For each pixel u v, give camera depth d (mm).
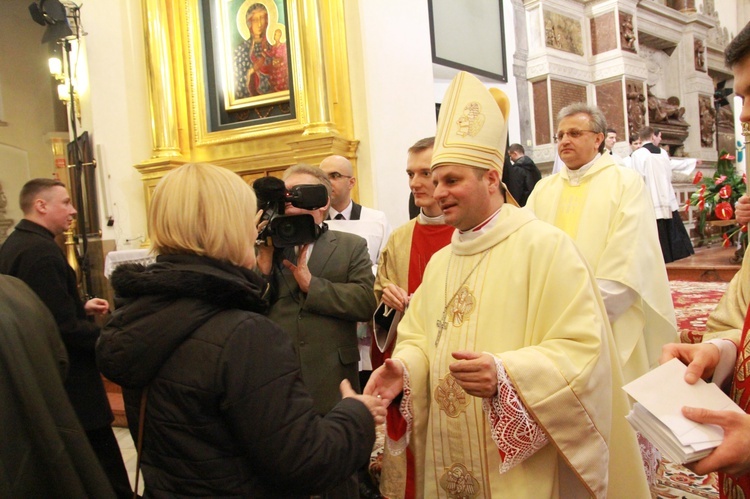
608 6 12219
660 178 8211
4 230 10391
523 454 1392
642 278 2508
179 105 6430
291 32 5914
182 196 1229
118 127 6398
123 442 4062
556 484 1510
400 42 5762
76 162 6473
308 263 2273
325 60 5430
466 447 1597
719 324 1403
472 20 9922
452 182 1648
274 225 1979
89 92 6438
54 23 5848
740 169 7574
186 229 1216
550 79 11414
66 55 6453
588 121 2824
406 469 1776
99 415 2709
